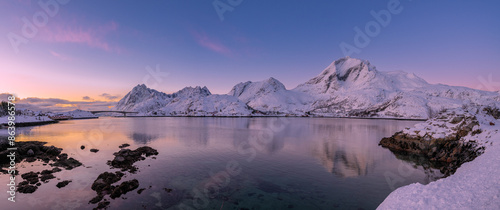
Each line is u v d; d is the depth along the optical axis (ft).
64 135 215.51
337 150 137.18
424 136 131.64
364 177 83.20
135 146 147.54
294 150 136.87
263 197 64.54
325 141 180.14
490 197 38.78
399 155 122.11
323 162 105.40
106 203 58.08
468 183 48.16
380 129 319.27
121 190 65.57
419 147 128.77
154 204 58.65
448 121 133.28
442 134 123.24
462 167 77.10
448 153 108.78
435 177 83.30
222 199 63.05
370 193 67.97
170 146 148.97
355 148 145.48
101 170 87.04
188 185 73.05
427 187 49.47
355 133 255.29
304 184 75.46
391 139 156.87
